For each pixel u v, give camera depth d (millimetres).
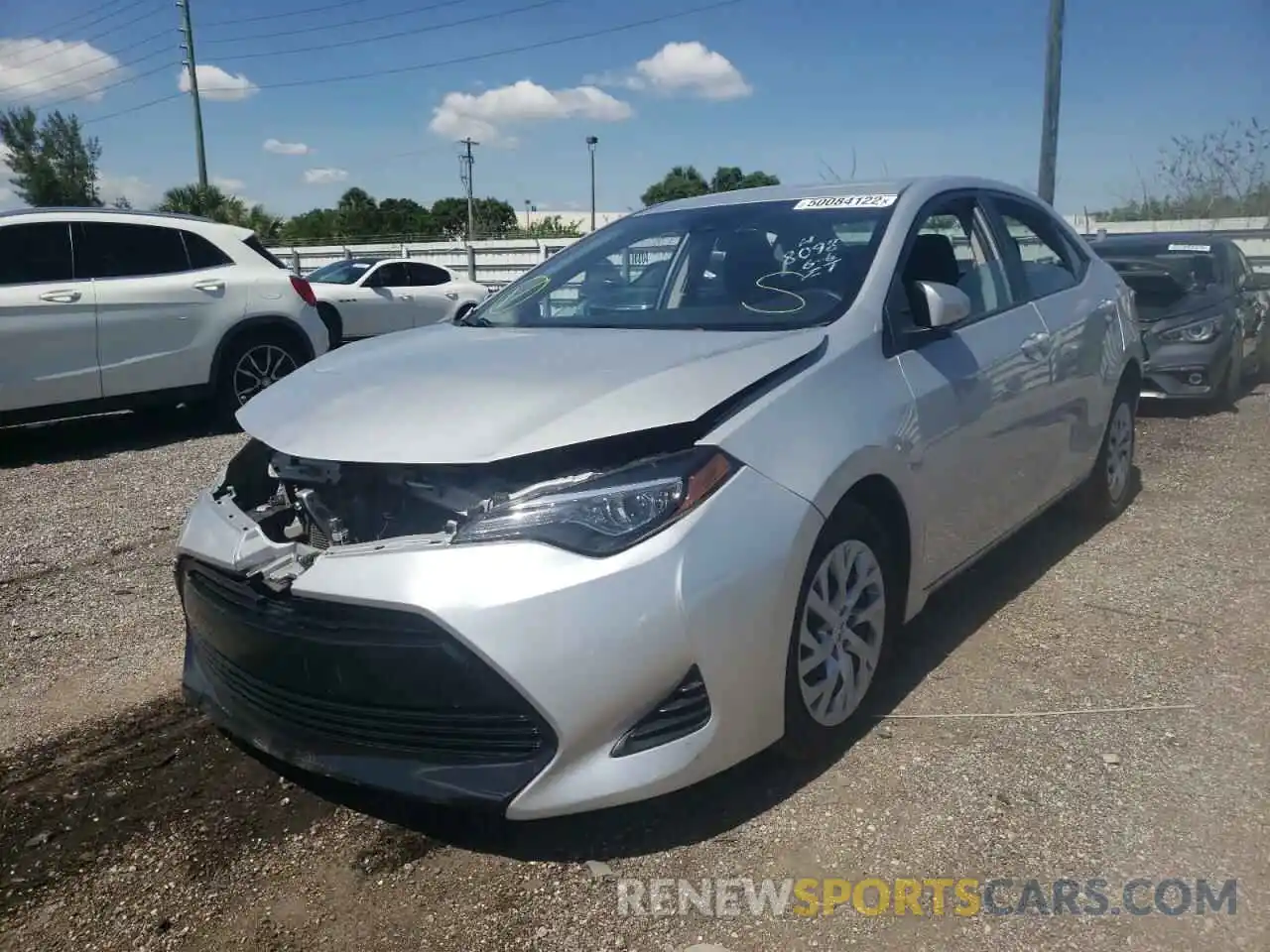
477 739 2605
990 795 2973
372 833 2914
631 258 4180
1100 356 4965
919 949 2395
